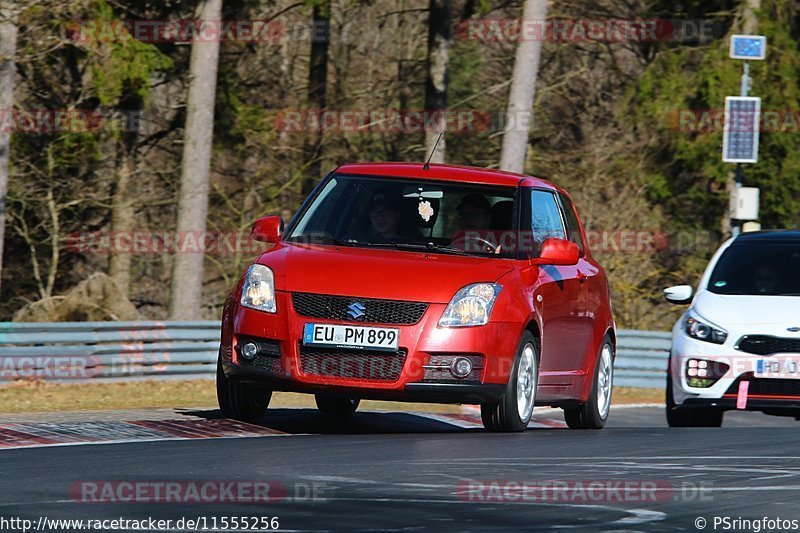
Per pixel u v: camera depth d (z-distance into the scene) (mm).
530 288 33312
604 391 39656
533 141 109750
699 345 38875
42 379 53406
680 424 41312
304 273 31984
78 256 103750
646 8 111125
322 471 24906
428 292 31453
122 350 56062
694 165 106188
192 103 76375
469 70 109250
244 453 27562
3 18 67688
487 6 103312
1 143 68250
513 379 32219
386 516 20109
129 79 86812
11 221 95938
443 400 31359
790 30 110375
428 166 36438
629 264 99500
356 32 110062
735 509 21484
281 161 103625
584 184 106375
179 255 76312
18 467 25047
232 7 101250
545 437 31656
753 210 62531
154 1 94188
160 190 103125
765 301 39531
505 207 34781
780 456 28141
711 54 105938
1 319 100750
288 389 31547
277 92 106625
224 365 32688
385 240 33969
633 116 107812
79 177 97812
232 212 103812
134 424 32781
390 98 109438
